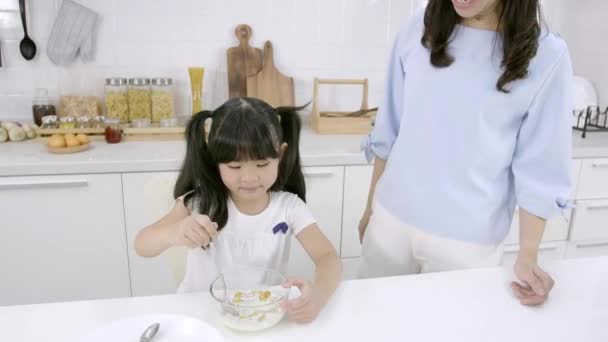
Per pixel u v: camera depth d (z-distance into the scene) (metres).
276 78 2.26
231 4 2.16
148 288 1.82
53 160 1.64
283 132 1.08
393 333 0.75
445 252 1.10
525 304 0.84
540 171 1.00
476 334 0.75
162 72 2.17
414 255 1.17
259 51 2.22
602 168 2.04
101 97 2.14
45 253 1.71
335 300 0.84
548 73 0.94
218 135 0.91
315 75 2.32
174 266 1.14
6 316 0.76
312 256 1.06
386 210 1.19
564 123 0.96
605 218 2.13
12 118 2.09
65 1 1.99
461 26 1.00
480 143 1.01
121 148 1.85
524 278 0.88
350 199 1.90
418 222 1.12
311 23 2.25
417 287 0.89
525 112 0.99
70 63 2.07
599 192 2.08
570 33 2.49
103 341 0.69
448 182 1.05
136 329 0.71
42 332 0.73
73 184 1.65
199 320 0.73
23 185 1.61
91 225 1.71
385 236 1.20
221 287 0.81
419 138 1.08
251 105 0.95
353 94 2.39
